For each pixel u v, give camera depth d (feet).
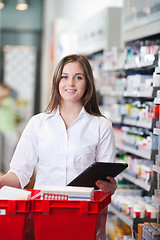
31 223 8.11
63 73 9.29
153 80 12.23
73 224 7.67
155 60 12.07
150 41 13.98
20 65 40.04
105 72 18.84
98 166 7.95
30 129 9.41
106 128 9.51
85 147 9.32
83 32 22.65
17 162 9.25
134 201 13.96
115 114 16.74
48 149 9.29
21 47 40.01
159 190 11.54
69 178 9.30
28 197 7.95
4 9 40.14
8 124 38.60
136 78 14.12
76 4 29.55
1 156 22.61
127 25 15.90
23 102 39.68
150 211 12.30
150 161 14.06
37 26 40.45
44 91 37.65
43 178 9.42
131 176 14.53
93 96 9.61
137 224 12.07
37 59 40.22
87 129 9.46
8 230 7.64
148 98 14.84
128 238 13.11
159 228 10.77
